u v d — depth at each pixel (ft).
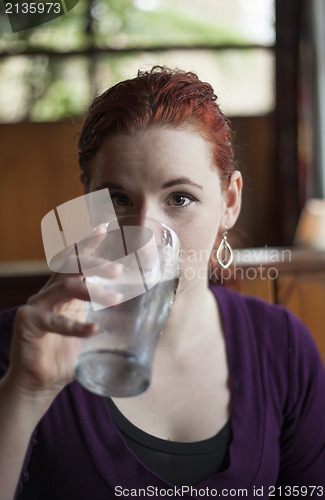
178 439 3.26
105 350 2.15
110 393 2.19
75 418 3.14
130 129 3.00
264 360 3.64
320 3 15.51
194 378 3.40
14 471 2.50
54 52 17.48
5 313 3.46
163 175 3.00
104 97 3.22
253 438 3.37
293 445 3.70
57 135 17.38
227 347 3.59
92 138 3.17
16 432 2.44
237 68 17.83
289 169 16.76
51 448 3.11
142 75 3.50
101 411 3.14
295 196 16.83
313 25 15.76
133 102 3.01
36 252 17.56
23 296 4.82
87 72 17.65
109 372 2.16
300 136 16.60
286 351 3.71
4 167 17.40
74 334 2.13
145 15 17.62
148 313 2.23
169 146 3.00
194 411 3.33
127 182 3.03
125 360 2.15
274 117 17.07
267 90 17.74
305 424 3.70
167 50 17.83
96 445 3.08
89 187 3.35
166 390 3.31
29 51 17.40
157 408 3.27
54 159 17.40
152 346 2.23
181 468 3.17
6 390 2.42
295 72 16.34
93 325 2.12
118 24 17.56
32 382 2.38
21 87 17.61
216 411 3.39
